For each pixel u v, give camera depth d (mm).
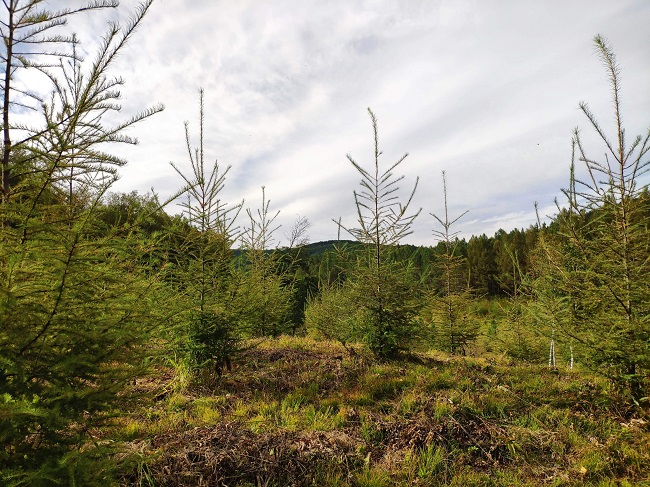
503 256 26484
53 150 2535
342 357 8719
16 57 2881
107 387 2807
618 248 5715
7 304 2412
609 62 5684
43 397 2658
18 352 2578
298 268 18500
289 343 10383
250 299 7520
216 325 6699
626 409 5809
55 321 2666
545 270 7488
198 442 4328
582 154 5969
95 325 2912
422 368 7871
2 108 2908
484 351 13617
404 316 8680
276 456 4250
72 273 2701
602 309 5980
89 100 2547
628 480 4324
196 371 6828
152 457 3432
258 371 7551
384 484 4129
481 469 4570
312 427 5191
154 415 5227
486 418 5672
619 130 5742
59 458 2551
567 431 5316
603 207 5969
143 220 3188
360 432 5156
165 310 4625
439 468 4504
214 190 7020
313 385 6750
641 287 5547
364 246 9156
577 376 7598
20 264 2617
